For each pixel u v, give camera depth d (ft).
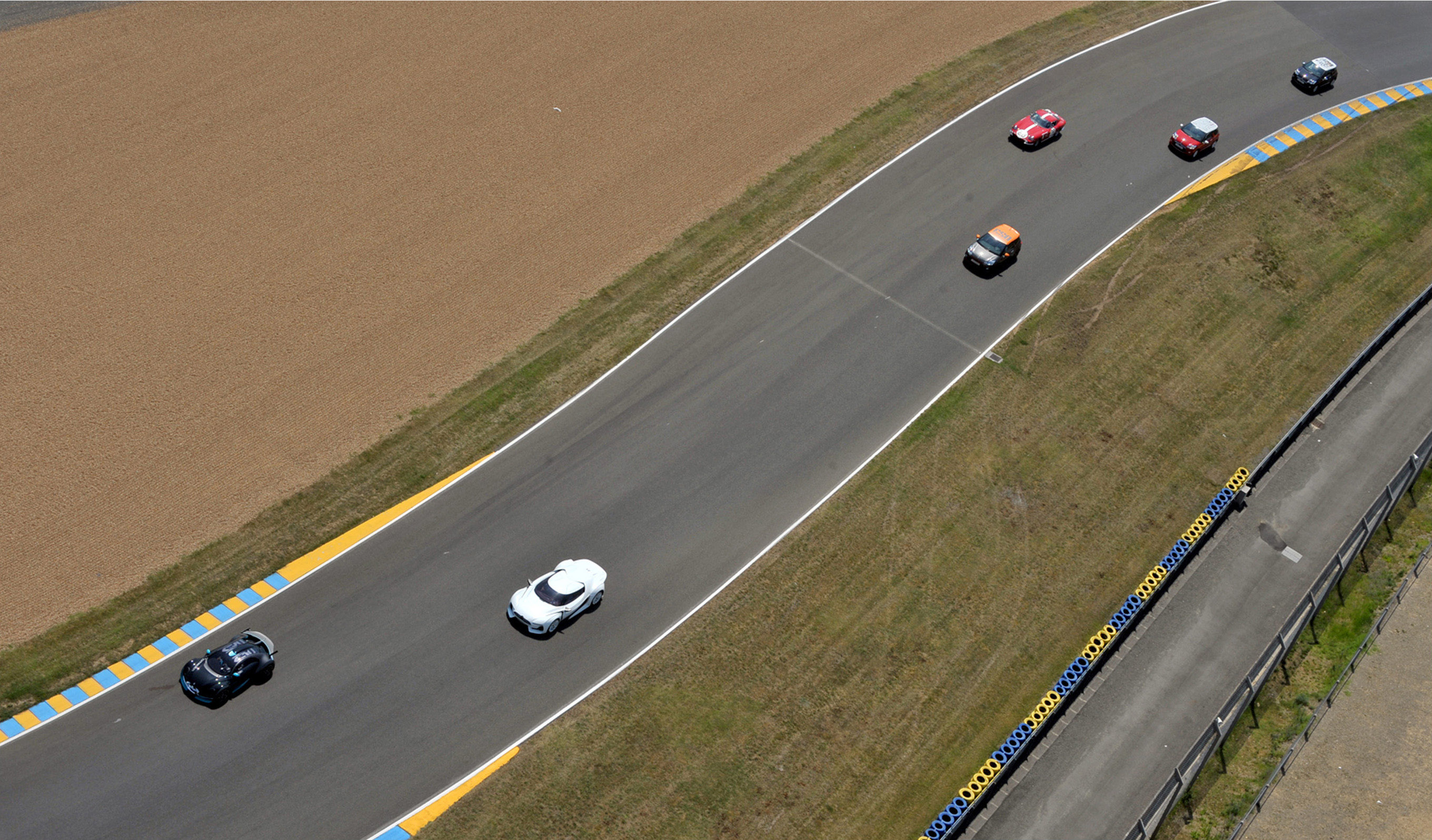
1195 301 374.22
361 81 428.56
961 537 306.14
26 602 272.10
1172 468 327.26
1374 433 339.36
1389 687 280.72
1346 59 484.74
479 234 375.04
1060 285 377.50
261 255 361.71
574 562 289.33
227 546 287.48
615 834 247.29
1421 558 304.91
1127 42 480.23
